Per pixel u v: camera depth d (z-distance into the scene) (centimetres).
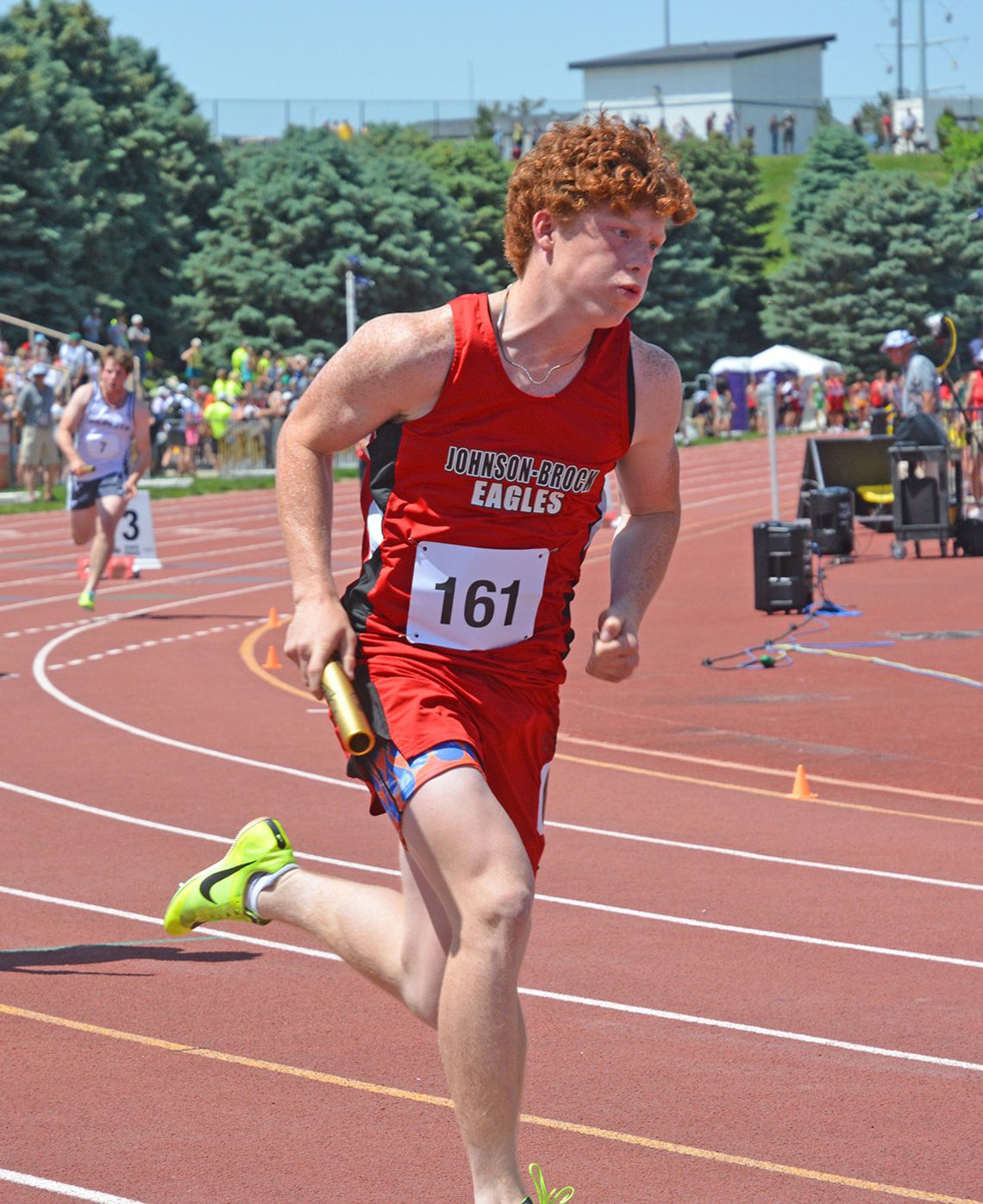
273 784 1614
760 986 979
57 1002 943
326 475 611
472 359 584
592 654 648
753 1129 755
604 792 1580
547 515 607
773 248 13875
